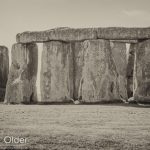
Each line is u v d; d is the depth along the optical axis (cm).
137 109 2297
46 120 1886
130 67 3266
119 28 2730
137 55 2752
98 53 2730
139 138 1530
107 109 2288
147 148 1433
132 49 3266
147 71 2689
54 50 2820
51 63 2828
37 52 3080
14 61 2953
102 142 1474
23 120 1886
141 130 1662
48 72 2830
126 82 3234
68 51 2906
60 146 1437
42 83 2844
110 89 2750
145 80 2694
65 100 2838
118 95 2825
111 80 2758
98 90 2716
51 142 1472
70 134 1566
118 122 1842
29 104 2806
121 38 2727
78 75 3167
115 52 3175
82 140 1491
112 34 2734
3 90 3195
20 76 2912
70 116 2011
